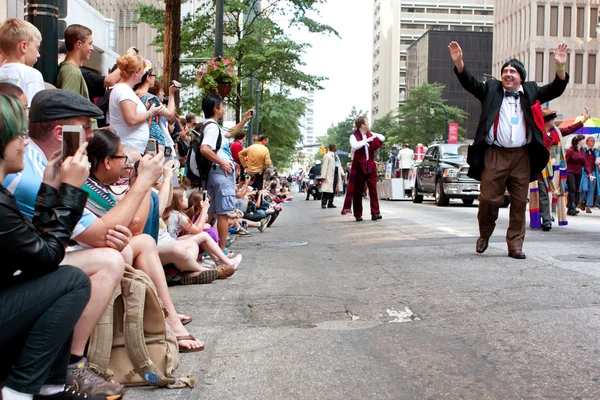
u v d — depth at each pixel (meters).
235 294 6.10
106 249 3.47
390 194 30.91
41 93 3.45
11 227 2.75
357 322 5.02
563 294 5.68
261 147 14.30
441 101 86.88
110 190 4.30
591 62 70.31
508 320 4.87
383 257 8.34
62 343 2.97
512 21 76.69
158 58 39.50
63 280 2.94
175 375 3.78
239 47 26.00
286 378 3.72
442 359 4.02
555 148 12.72
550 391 3.43
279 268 7.70
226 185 8.50
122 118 6.38
